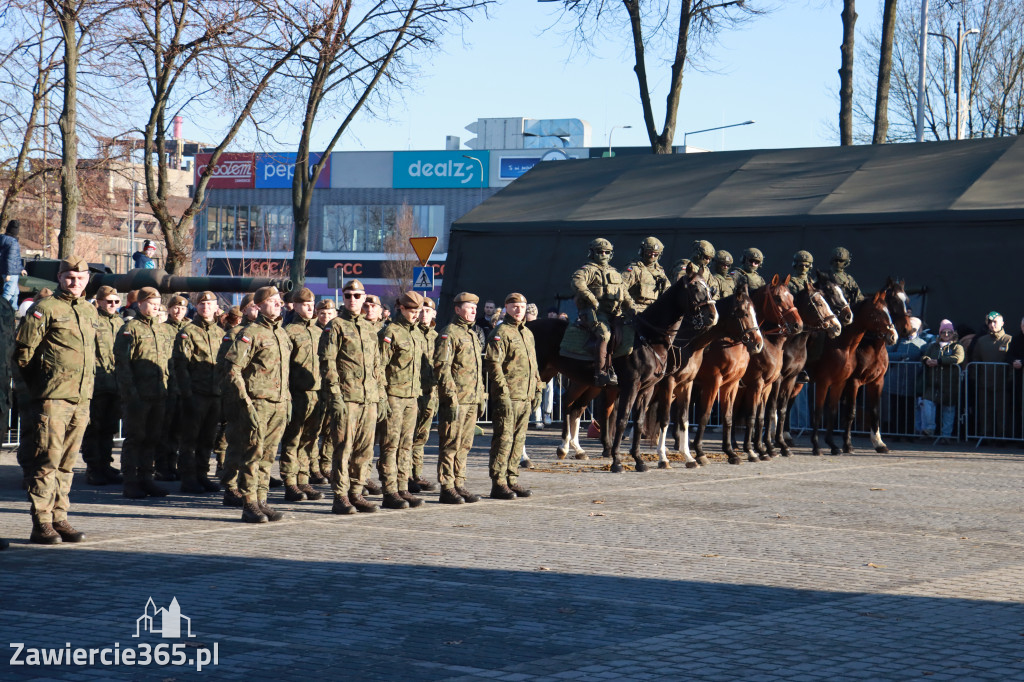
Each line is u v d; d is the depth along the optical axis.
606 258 16.03
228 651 6.60
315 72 25.95
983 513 12.47
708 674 6.21
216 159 25.30
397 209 73.50
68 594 7.99
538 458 17.81
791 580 8.72
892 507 12.83
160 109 24.52
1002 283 21.44
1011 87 50.22
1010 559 9.72
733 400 17.44
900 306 19.03
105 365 14.18
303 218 26.97
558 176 29.58
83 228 76.38
